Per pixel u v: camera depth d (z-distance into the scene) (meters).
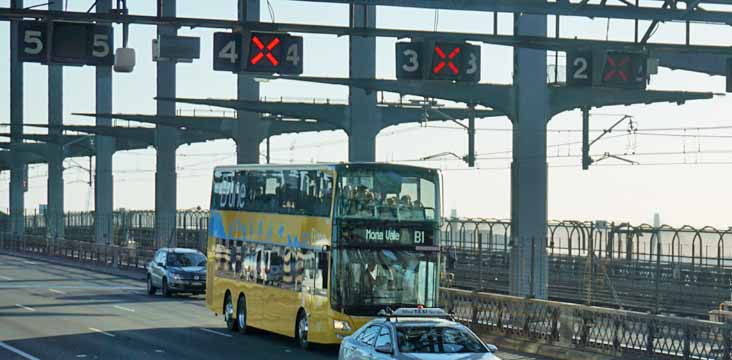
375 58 64.12
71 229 115.88
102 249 81.75
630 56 30.92
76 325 39.62
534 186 48.88
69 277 70.75
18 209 138.25
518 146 49.00
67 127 89.50
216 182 40.91
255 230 36.62
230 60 28.75
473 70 29.92
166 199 88.00
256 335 36.81
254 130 80.44
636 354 27.64
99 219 101.19
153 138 90.69
